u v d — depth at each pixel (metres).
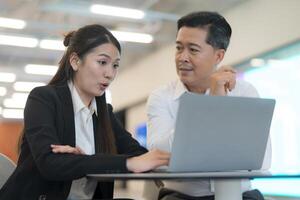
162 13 6.64
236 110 1.10
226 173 1.07
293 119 4.98
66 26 7.33
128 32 7.71
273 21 5.65
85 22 7.18
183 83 1.79
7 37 7.88
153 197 1.87
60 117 1.32
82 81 1.38
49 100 1.31
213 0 6.32
